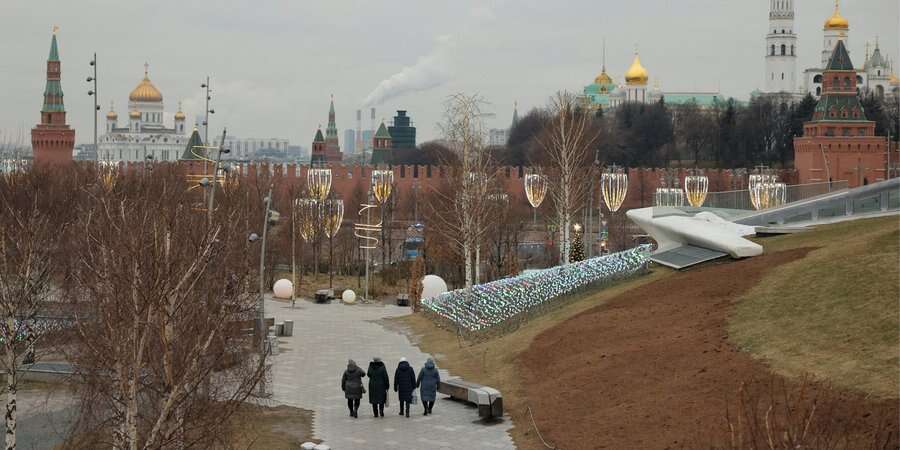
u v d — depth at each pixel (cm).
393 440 3409
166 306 2850
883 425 2516
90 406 2873
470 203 7519
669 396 3238
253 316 4778
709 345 3566
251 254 5728
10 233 4347
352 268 12562
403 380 3756
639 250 5709
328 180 11112
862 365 2931
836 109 16925
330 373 4728
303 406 3956
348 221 15525
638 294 4753
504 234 12288
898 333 3062
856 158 16775
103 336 2858
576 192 8756
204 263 3083
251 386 2877
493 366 4488
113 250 2945
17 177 9719
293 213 10656
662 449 2847
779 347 3309
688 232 5331
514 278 6309
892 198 5391
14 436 3356
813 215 5641
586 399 3531
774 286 3950
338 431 3541
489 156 9662
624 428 3122
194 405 2902
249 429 3475
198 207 5469
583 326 4422
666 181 16275
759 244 5178
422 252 10794
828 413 2294
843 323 3297
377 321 7069
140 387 2948
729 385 3141
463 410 3853
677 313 4112
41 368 4550
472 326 5538
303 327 6662
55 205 7769
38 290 4519
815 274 3878
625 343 3956
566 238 7625
